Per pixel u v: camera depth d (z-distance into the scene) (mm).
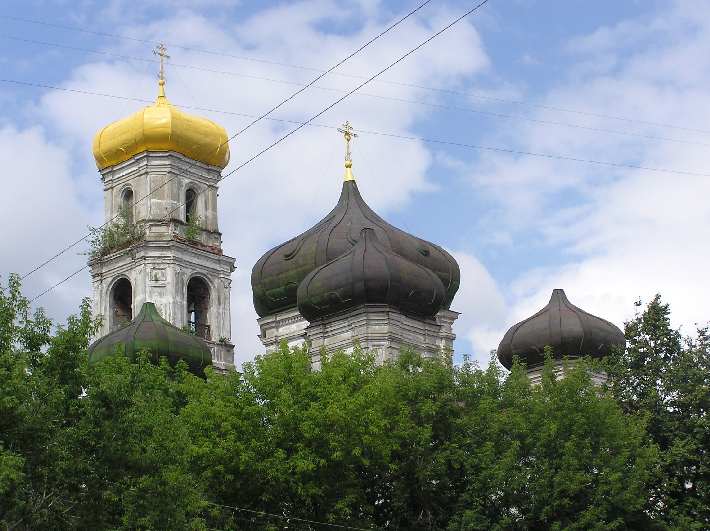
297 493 67625
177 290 102812
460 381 74938
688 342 81750
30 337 55188
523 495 71812
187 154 107062
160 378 66000
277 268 99750
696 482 77375
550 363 78125
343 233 98000
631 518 72688
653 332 81812
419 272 91688
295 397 69562
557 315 95062
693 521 75438
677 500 77375
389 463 70375
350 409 67812
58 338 54812
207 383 72062
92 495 54469
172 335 89938
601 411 73812
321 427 67688
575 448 72438
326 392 69062
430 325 92688
